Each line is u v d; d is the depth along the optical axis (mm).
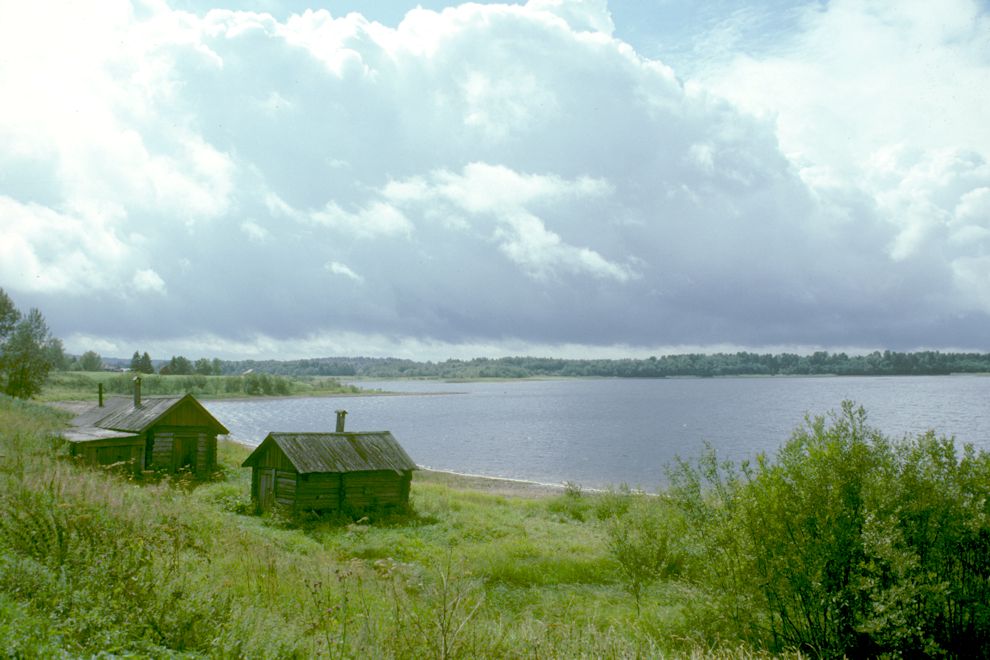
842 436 12156
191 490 35625
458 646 7879
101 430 39844
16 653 5738
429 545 26953
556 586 20516
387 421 163875
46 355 76938
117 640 6809
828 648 11352
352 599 11844
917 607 10695
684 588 14711
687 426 137625
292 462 31984
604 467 80750
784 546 11891
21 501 11656
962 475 11289
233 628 8000
